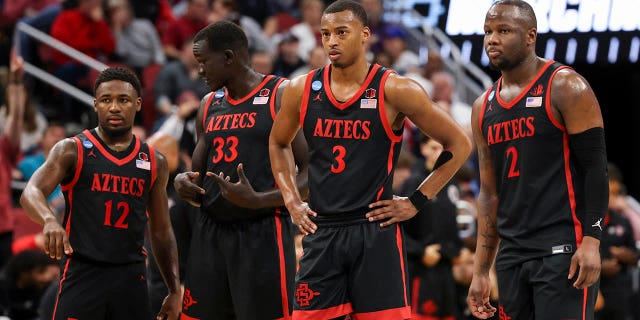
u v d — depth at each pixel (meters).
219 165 9.11
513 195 8.06
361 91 7.80
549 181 7.90
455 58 22.53
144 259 8.85
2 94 17.78
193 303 9.16
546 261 7.84
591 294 7.86
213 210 9.05
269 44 21.12
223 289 9.11
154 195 8.93
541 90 7.90
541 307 7.83
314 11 21.83
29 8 21.45
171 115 16.89
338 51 7.66
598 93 26.19
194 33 19.98
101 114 8.61
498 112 8.15
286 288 9.07
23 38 19.41
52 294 10.29
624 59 22.86
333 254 7.81
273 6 23.84
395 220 7.83
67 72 19.14
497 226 8.30
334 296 7.83
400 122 7.95
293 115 8.11
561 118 7.85
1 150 13.95
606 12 22.94
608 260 15.13
